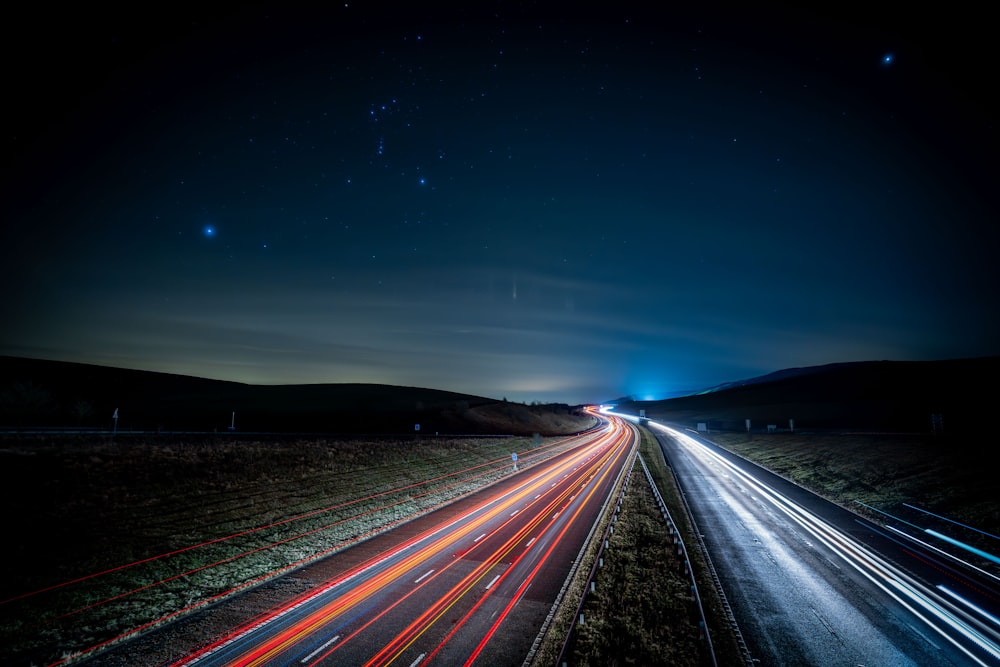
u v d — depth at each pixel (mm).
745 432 82438
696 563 21047
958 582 19000
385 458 39656
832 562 21297
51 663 11789
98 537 17672
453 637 13781
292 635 13688
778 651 13695
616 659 12859
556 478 43500
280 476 28922
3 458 22125
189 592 15977
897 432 57500
